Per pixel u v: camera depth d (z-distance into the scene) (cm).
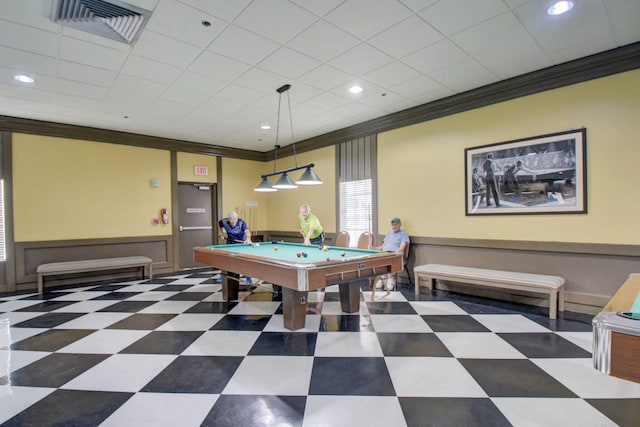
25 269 497
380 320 337
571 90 346
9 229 484
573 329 304
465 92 421
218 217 709
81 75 354
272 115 503
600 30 281
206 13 249
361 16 257
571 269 353
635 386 207
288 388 209
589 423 171
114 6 239
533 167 373
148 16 252
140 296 449
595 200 333
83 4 236
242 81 377
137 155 606
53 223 520
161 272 626
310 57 323
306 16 255
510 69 357
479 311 364
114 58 319
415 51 314
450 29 278
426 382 215
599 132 329
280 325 327
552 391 202
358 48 307
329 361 246
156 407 190
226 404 193
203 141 669
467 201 430
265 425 173
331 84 389
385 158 527
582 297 345
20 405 193
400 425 172
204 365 242
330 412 184
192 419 179
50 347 277
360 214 570
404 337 291
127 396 202
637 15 259
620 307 135
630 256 317
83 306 400
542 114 366
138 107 457
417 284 441
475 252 429
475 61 337
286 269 274
